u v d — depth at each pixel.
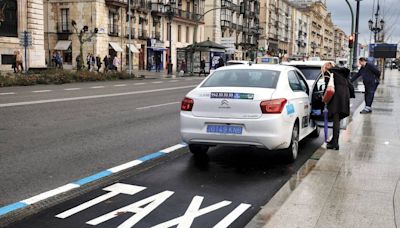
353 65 28.25
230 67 8.19
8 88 23.17
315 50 149.00
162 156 8.11
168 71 45.84
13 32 38.62
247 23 86.19
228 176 6.86
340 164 7.23
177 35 61.88
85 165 7.28
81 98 17.75
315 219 4.78
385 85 31.27
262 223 4.82
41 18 41.00
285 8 111.38
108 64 42.56
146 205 5.45
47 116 12.47
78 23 48.31
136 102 17.00
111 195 5.80
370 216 4.87
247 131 7.02
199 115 7.33
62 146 8.62
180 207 5.40
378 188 5.90
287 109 7.27
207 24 71.50
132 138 9.70
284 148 7.39
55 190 5.94
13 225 4.75
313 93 9.41
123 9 50.88
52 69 31.66
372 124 11.81
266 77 7.69
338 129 8.50
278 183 6.50
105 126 11.11
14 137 9.34
